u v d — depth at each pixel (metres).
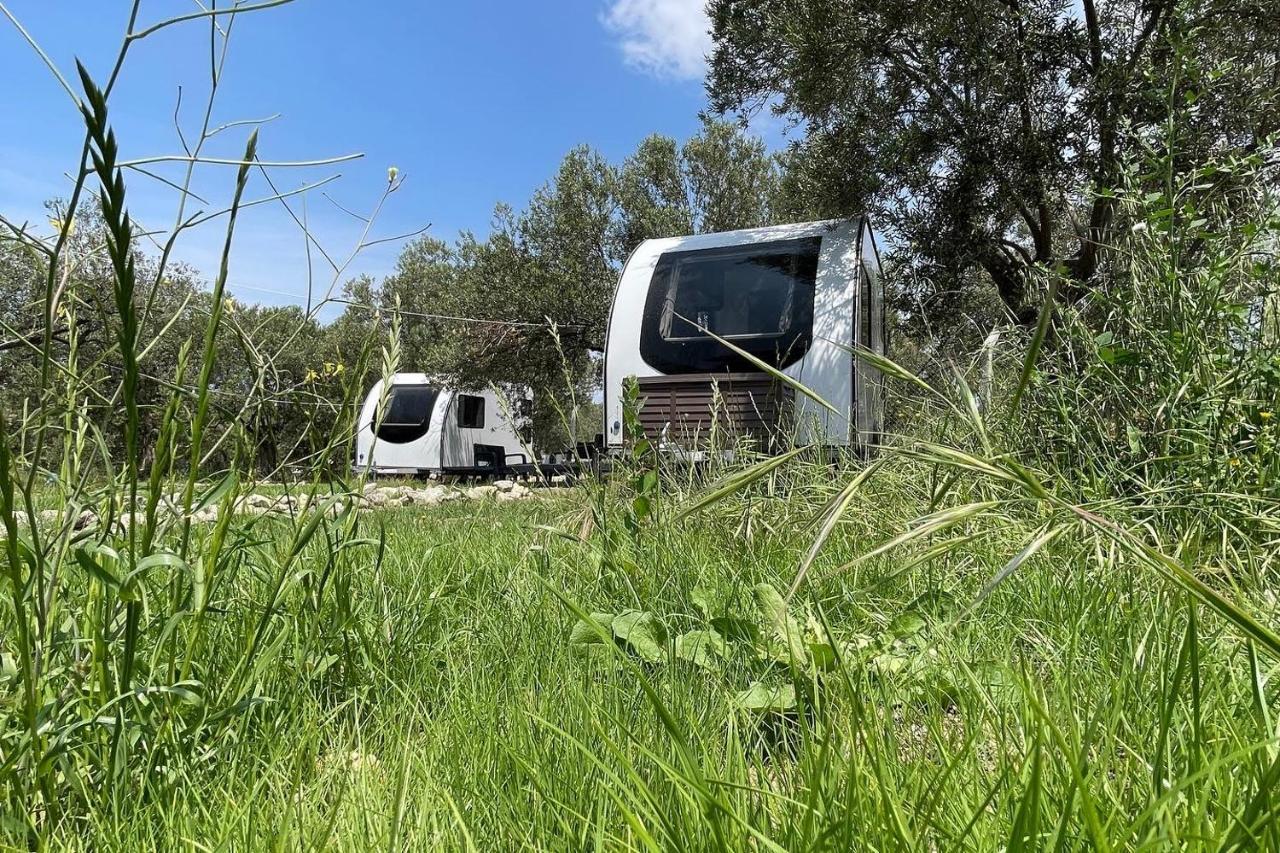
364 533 4.29
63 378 1.63
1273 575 2.74
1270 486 3.21
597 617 2.25
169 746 1.51
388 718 1.79
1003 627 2.18
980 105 11.59
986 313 13.50
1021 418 4.05
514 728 1.60
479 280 22.20
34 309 1.57
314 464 2.02
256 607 2.04
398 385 24.67
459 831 1.24
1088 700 1.48
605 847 1.16
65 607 1.68
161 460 1.50
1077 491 3.50
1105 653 1.85
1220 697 1.37
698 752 1.42
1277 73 8.48
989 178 11.41
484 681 1.96
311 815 1.29
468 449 25.81
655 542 3.28
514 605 2.71
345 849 1.18
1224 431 3.45
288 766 1.54
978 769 1.25
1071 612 2.19
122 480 1.64
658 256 9.24
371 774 1.46
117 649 1.62
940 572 2.83
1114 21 11.45
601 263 22.22
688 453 4.83
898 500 3.95
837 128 13.11
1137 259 4.08
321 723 1.75
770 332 8.42
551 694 1.83
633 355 8.86
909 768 1.25
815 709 1.33
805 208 14.74
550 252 22.11
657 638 2.13
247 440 1.85
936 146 11.77
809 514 3.69
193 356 1.80
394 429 24.34
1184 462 3.38
